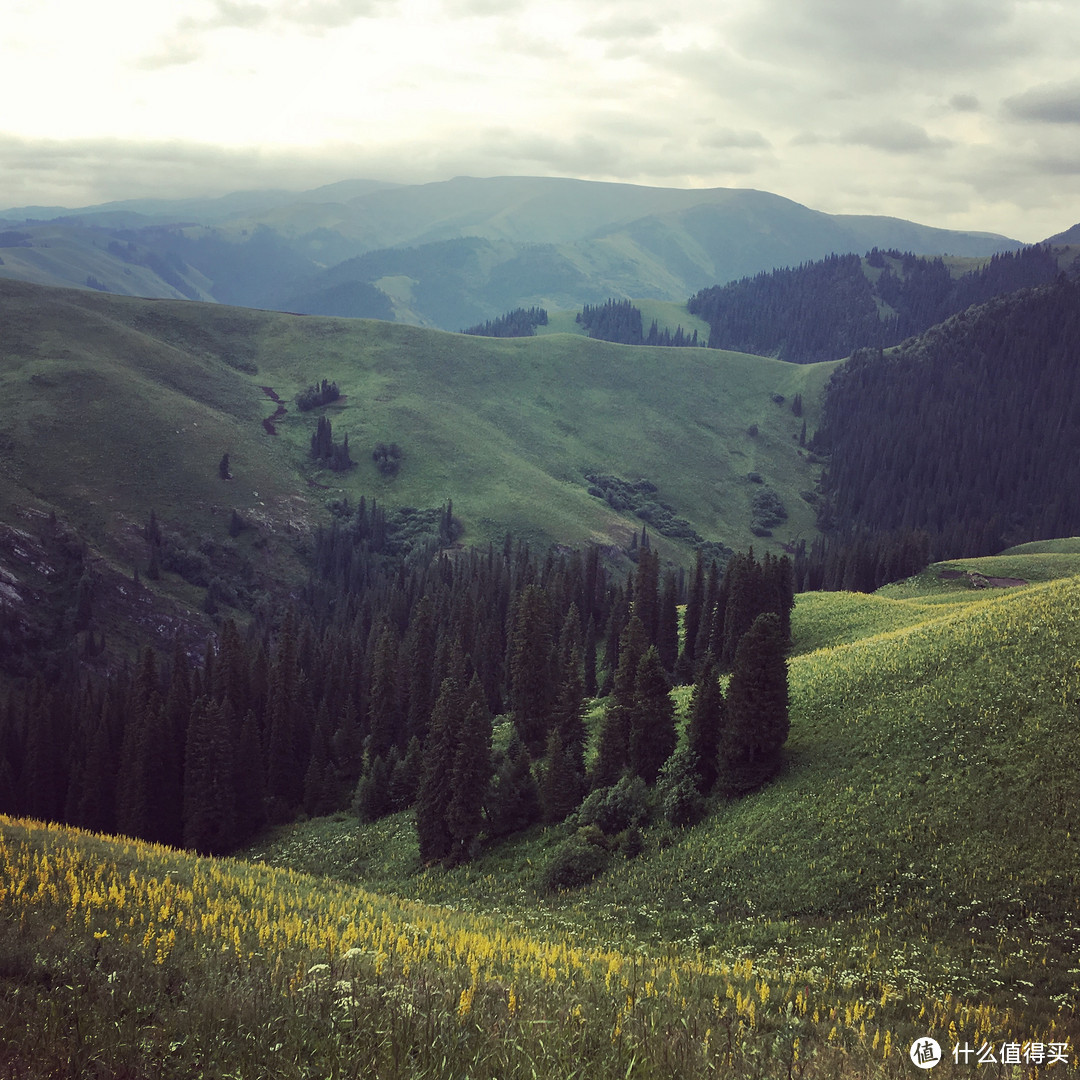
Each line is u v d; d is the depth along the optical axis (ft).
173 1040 49.19
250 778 274.16
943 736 153.99
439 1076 45.80
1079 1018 84.69
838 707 184.03
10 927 69.41
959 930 110.22
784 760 172.45
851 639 276.41
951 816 132.46
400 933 92.63
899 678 184.24
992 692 159.22
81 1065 43.96
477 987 65.31
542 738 262.26
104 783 287.07
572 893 160.76
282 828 273.13
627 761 205.26
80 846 118.62
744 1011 72.43
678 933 130.62
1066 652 159.94
